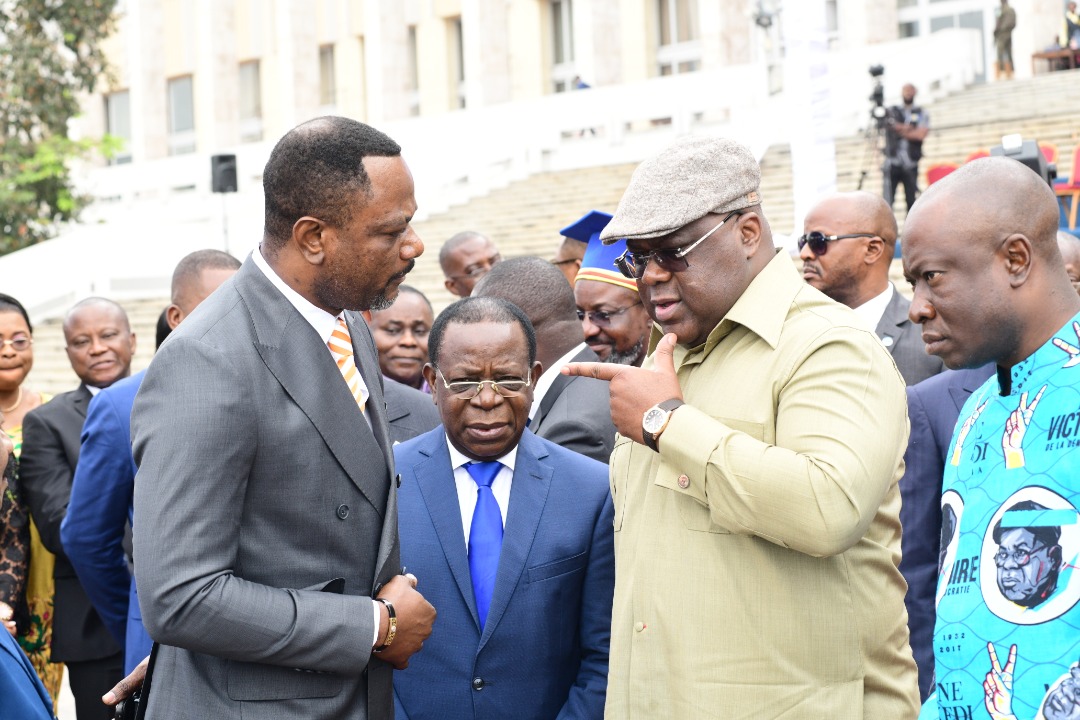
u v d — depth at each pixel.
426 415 4.76
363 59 31.75
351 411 2.68
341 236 2.58
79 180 25.28
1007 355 2.25
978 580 2.21
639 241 2.62
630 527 2.76
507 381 3.28
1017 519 2.15
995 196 2.22
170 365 2.51
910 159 14.48
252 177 23.42
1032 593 2.11
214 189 13.70
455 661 3.19
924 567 4.05
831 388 2.47
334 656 2.52
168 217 21.38
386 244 2.61
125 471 4.32
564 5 28.62
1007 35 23.00
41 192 21.38
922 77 21.23
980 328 2.23
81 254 17.67
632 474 2.80
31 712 2.50
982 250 2.22
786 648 2.52
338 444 2.63
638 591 2.66
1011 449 2.21
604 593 3.30
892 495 2.68
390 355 5.77
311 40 31.91
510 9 29.00
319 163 2.56
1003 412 2.25
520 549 3.24
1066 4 24.42
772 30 20.66
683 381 2.74
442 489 3.32
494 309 3.32
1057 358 2.18
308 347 2.64
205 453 2.45
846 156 17.66
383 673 2.72
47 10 21.98
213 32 32.72
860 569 2.59
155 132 33.94
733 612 2.53
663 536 2.63
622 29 27.73
